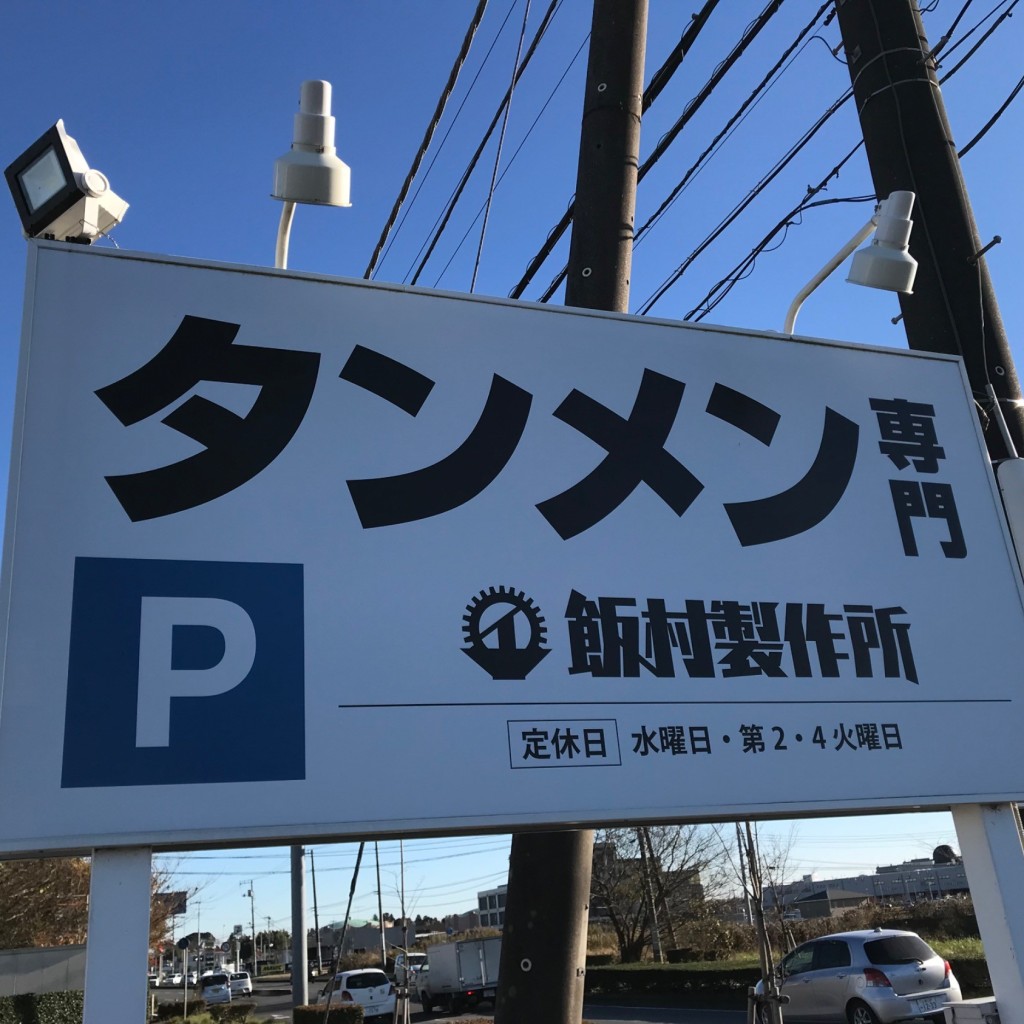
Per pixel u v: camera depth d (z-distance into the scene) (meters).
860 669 3.75
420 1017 24.66
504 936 3.59
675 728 3.43
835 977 12.02
